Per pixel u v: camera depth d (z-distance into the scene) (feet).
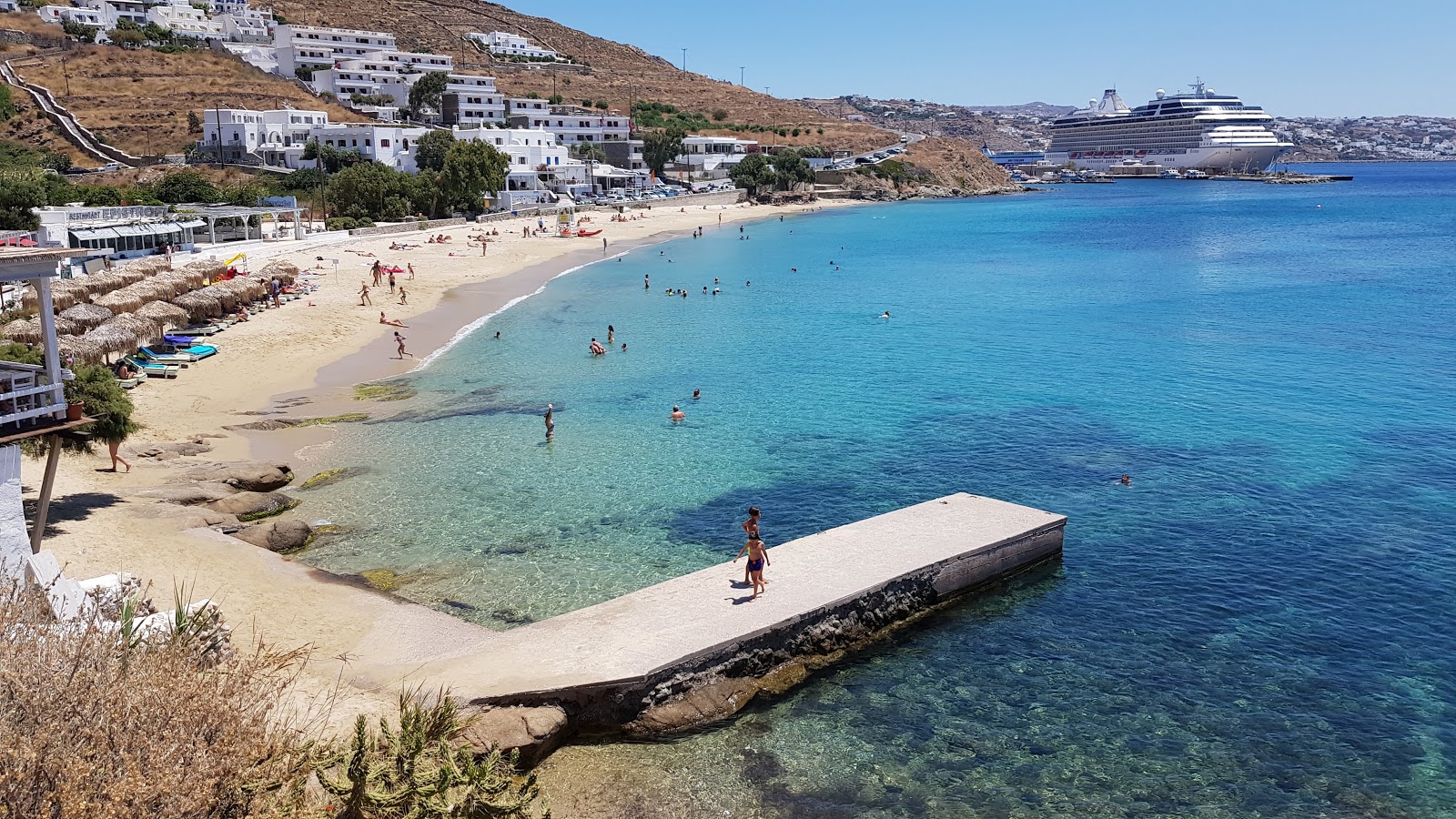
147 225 261.65
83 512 91.35
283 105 571.69
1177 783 60.90
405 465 118.01
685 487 112.27
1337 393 153.17
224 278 218.18
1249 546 96.12
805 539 89.15
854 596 76.95
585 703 63.72
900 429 135.64
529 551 93.50
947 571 83.97
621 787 59.57
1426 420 137.49
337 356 174.09
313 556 91.15
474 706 61.82
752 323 218.59
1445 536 97.45
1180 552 94.89
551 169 523.29
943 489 112.27
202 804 35.14
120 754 34.91
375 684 63.57
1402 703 69.26
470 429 133.39
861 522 93.30
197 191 352.69
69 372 89.35
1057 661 75.41
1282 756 63.46
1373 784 60.59
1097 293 265.34
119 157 467.93
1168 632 79.71
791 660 73.36
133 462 110.52
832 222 512.22
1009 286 280.10
